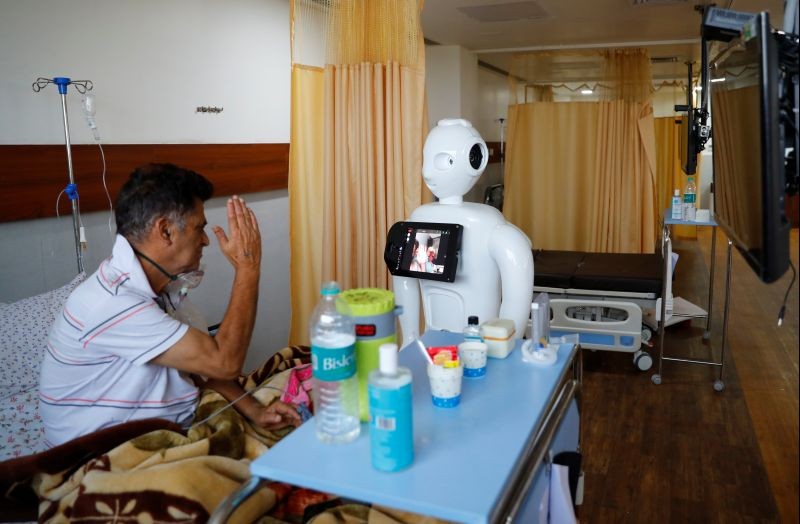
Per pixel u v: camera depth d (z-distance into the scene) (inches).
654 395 129.9
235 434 59.9
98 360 59.9
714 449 106.5
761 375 140.6
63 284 100.2
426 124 99.5
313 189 107.1
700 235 348.5
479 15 190.5
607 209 223.6
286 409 66.1
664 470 99.8
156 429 60.4
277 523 53.7
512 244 74.7
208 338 60.7
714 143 75.4
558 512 52.4
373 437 40.0
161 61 116.6
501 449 42.7
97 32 103.5
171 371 63.3
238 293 63.2
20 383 77.1
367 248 103.0
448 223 77.3
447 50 252.5
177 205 59.6
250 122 143.0
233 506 40.8
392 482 38.8
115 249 60.1
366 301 46.2
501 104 344.2
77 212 95.0
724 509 88.7
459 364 49.6
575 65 224.2
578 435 66.6
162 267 61.8
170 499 50.3
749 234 46.4
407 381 39.8
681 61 298.5
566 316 141.6
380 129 99.7
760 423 116.0
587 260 160.7
